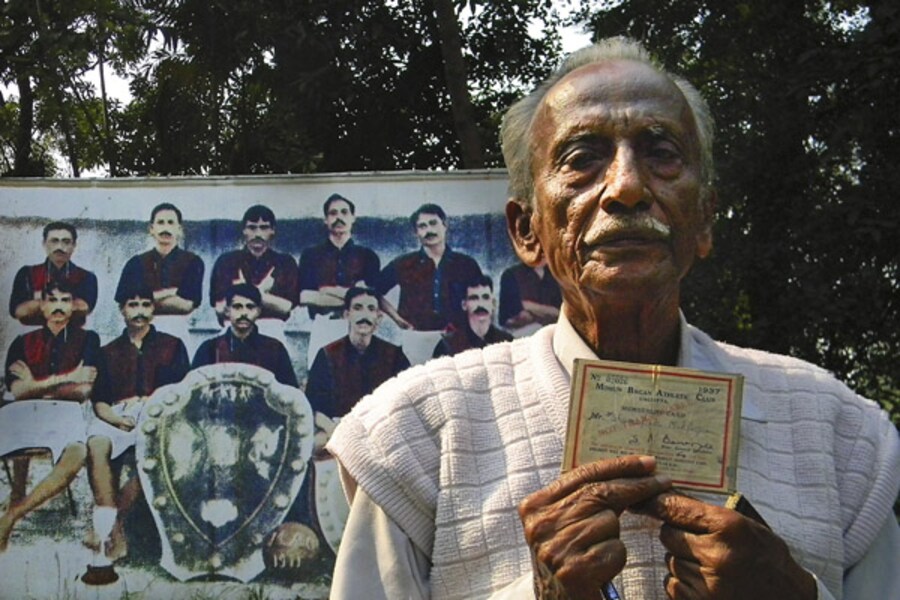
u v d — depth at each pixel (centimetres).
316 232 652
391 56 1041
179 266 655
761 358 200
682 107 178
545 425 183
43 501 645
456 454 183
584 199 172
